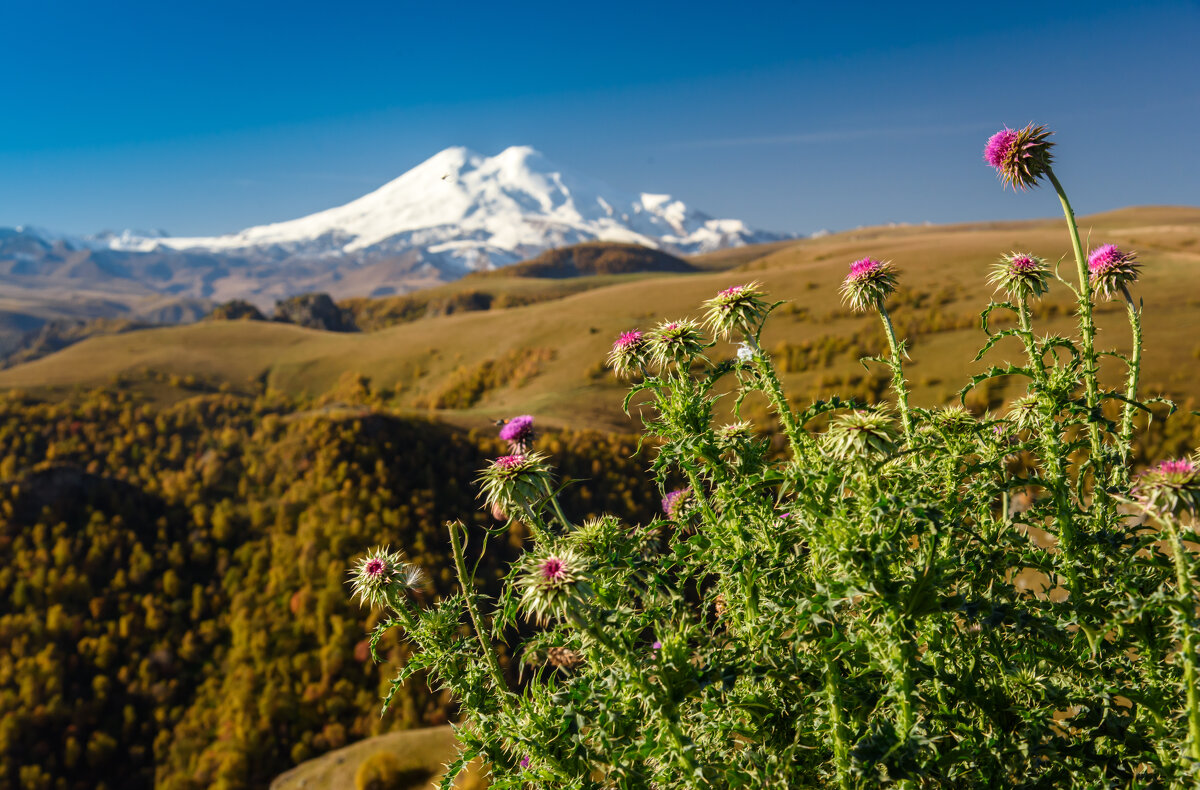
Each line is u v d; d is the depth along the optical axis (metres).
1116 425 3.76
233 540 104.88
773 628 3.37
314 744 71.81
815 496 3.34
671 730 3.13
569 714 3.32
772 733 3.61
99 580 99.81
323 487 104.56
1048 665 3.88
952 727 3.45
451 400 182.75
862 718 3.45
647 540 4.47
